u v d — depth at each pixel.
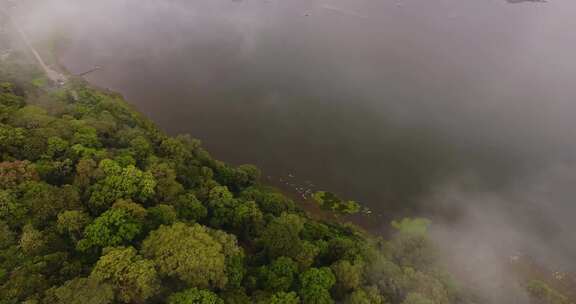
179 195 96.69
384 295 87.88
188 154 120.38
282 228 91.38
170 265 72.06
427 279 91.75
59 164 95.25
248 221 99.06
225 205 101.38
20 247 74.81
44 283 68.00
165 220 84.94
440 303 87.44
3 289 65.94
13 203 81.62
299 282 83.12
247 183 123.44
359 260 92.56
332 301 79.75
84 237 77.94
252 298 77.12
